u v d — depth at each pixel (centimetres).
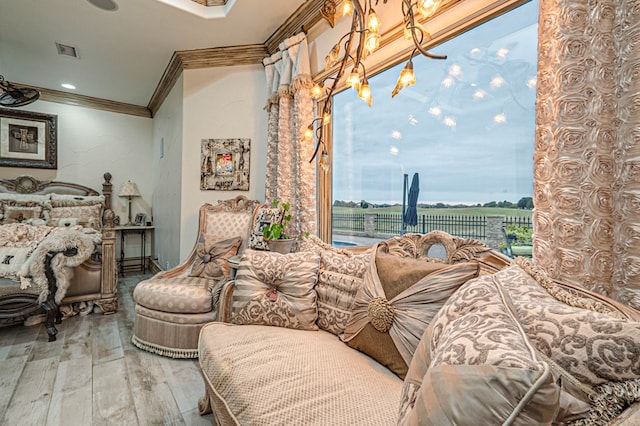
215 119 320
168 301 218
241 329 147
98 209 414
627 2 83
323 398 96
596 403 58
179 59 325
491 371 53
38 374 193
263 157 307
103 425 150
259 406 95
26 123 409
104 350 227
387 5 177
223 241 260
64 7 245
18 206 359
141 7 244
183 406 165
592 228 89
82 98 445
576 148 91
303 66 239
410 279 122
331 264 163
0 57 332
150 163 501
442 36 148
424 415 58
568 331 68
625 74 83
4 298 236
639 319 72
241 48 304
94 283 299
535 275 96
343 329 143
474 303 87
